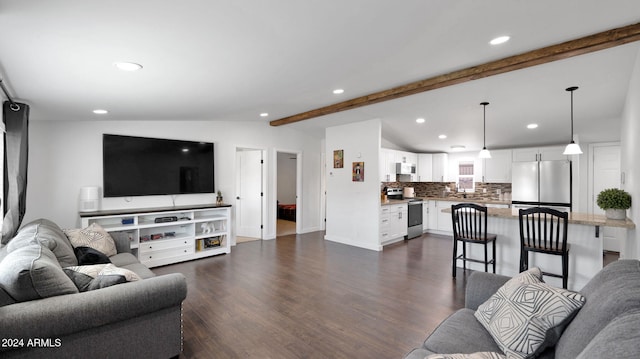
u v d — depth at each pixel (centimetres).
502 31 218
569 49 241
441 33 215
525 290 160
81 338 177
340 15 178
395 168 700
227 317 281
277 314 287
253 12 164
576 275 354
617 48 258
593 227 345
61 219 412
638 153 263
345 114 521
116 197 447
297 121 556
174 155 506
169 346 212
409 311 294
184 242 472
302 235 689
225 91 330
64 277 184
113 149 445
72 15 147
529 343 142
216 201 558
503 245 402
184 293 213
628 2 184
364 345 236
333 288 355
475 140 647
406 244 605
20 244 223
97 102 324
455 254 397
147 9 150
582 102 409
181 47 201
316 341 241
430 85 337
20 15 142
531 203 606
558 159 599
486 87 365
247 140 611
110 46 189
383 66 285
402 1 167
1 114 270
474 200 689
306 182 723
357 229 585
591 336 115
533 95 391
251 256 503
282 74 286
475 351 150
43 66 211
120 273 203
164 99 339
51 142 408
